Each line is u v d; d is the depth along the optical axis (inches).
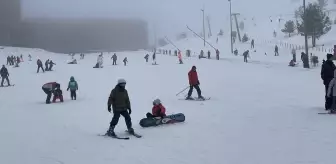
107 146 335.0
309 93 695.1
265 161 271.0
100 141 355.6
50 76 1254.3
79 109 590.2
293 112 474.3
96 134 390.3
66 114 541.0
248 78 1037.2
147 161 283.1
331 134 341.1
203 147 319.3
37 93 864.9
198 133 375.2
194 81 648.4
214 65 1531.7
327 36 2504.9
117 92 372.5
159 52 3088.1
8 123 476.7
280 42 2797.7
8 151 328.5
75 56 2861.7
